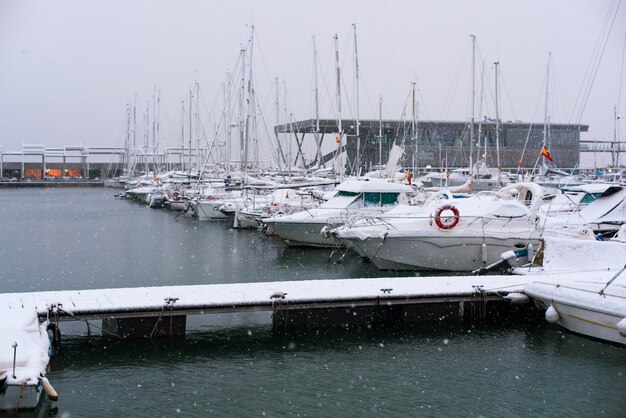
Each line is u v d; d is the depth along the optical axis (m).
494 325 19.31
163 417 13.17
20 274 27.12
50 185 116.19
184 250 33.94
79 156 136.38
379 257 25.14
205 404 13.80
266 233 37.84
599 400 14.12
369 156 82.12
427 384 14.93
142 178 94.75
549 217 27.61
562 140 79.69
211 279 25.84
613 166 59.91
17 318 14.97
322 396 14.25
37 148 132.88
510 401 14.07
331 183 40.38
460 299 19.27
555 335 18.31
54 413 13.20
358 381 15.09
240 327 18.92
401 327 19.12
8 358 12.95
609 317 16.83
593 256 20.58
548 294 18.17
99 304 17.27
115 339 17.50
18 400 12.76
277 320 18.73
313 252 32.31
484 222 24.88
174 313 17.39
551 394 14.42
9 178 128.12
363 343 17.69
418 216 26.20
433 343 17.72
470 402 14.02
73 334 17.95
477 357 16.66
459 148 81.06
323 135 78.69
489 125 72.88
